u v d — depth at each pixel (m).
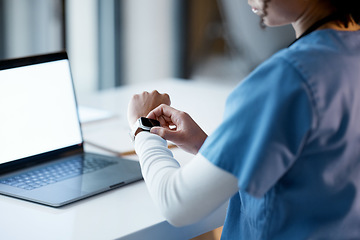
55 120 1.53
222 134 0.91
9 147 1.43
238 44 5.02
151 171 1.04
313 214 0.96
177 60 5.00
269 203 0.97
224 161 0.90
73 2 4.06
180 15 4.95
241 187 0.88
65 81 1.56
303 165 0.92
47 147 1.51
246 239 1.09
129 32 4.57
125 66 4.59
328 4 0.96
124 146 1.68
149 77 4.82
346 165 0.94
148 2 4.70
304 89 0.87
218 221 1.28
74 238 1.07
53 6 3.88
